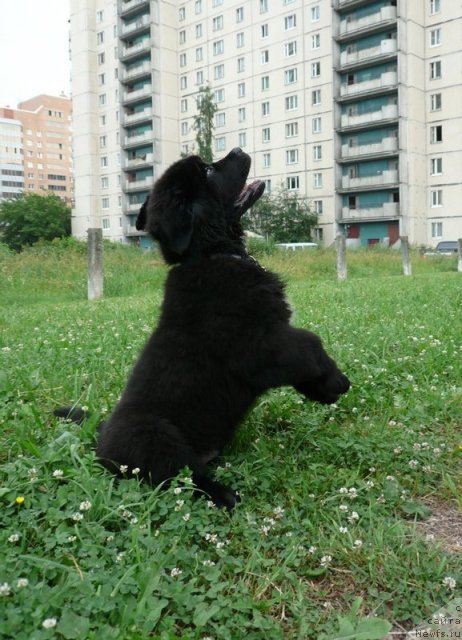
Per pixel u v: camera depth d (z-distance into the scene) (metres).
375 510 3.15
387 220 57.16
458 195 54.66
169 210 3.72
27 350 6.80
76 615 2.15
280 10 61.72
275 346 3.62
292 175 63.75
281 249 27.45
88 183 82.88
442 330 7.48
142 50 73.50
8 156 183.25
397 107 54.38
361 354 6.25
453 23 52.72
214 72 70.31
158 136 74.25
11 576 2.37
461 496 3.30
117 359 6.31
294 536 2.89
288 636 2.27
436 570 2.56
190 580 2.49
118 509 2.95
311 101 60.75
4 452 3.95
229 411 3.71
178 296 3.79
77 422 4.40
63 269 19.30
